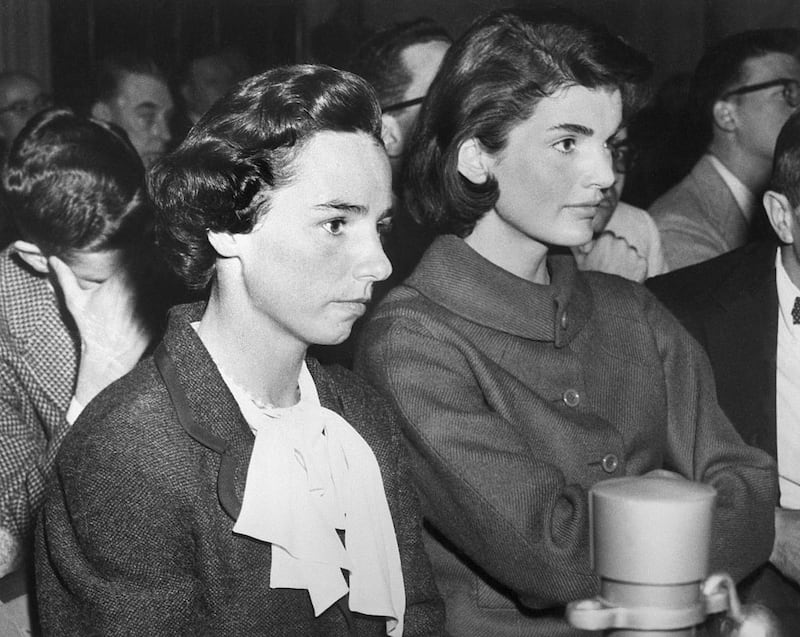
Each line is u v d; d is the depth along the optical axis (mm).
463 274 1522
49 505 1188
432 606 1338
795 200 1965
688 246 2385
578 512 1395
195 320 1229
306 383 1276
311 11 2242
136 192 1936
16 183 1914
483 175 1476
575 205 1453
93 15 2107
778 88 2350
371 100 1146
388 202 1156
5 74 2062
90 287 1925
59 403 1906
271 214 1116
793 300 2002
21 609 1822
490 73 1434
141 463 1135
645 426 1568
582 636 1490
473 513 1403
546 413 1492
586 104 1421
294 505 1190
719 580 766
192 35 2158
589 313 1588
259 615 1178
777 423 1993
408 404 1438
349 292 1139
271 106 1110
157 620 1121
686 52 2383
